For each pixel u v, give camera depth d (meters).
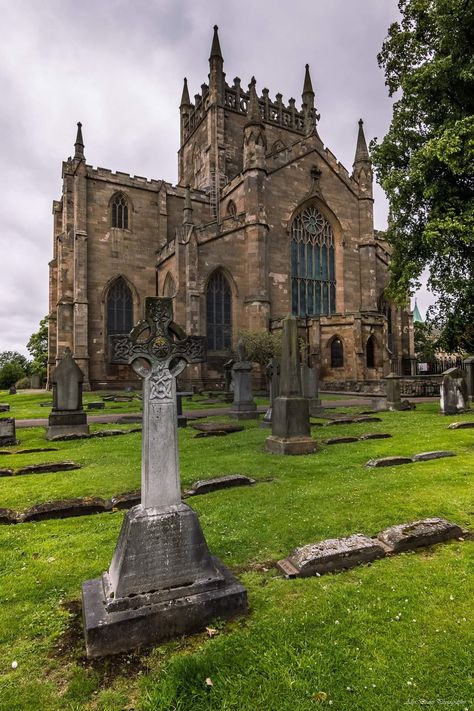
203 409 22.80
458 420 16.14
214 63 50.25
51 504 6.80
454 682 2.92
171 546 3.88
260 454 10.84
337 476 8.46
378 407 21.23
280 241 40.88
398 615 3.70
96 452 11.69
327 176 44.03
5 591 4.38
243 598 3.85
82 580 4.59
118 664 3.27
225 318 38.16
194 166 56.03
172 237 45.59
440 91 21.11
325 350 36.72
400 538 5.09
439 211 20.00
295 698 2.82
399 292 23.56
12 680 3.13
